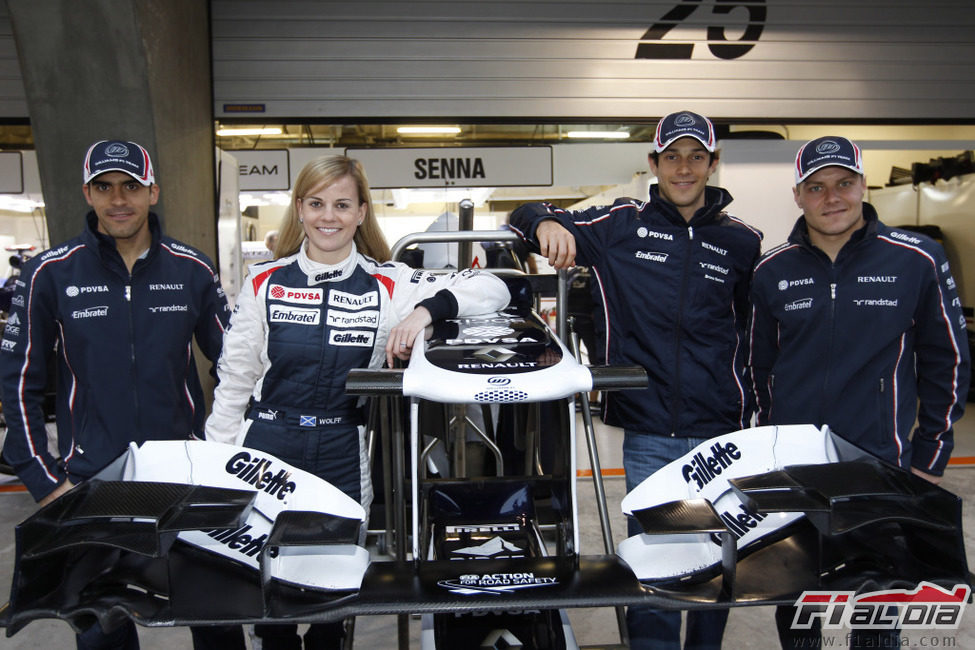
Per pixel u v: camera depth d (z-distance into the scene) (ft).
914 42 17.33
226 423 5.42
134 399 5.67
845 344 5.42
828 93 17.35
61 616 3.21
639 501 3.99
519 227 6.07
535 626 4.09
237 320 5.26
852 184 5.20
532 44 16.81
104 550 3.49
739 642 7.38
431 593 3.38
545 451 7.32
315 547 3.69
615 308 6.06
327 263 5.25
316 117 16.63
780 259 5.76
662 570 3.76
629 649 5.33
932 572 3.42
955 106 17.60
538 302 7.29
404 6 16.49
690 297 5.75
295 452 5.12
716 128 17.75
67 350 5.61
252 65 16.39
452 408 7.00
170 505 3.35
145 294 5.72
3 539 10.37
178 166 13.05
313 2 16.31
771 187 17.34
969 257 20.86
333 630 5.08
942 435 5.35
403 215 28.55
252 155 19.02
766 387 6.15
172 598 3.30
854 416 5.44
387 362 4.97
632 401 5.91
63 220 11.74
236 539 3.77
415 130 22.09
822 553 3.65
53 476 5.54
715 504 4.02
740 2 16.94
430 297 5.10
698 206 5.97
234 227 16.16
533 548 4.46
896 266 5.29
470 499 4.87
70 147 11.61
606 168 20.13
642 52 16.97
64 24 11.17
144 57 11.59
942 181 21.91
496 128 22.24
